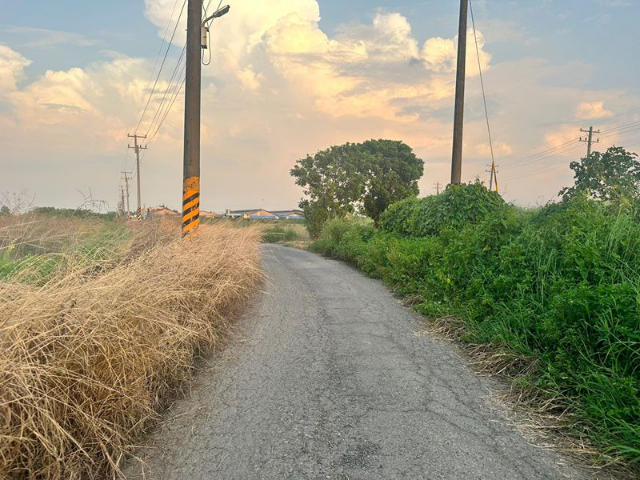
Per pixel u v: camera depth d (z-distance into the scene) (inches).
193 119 390.0
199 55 391.2
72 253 191.9
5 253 228.2
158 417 136.0
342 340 214.4
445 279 264.7
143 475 104.8
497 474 102.6
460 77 553.9
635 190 254.7
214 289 239.9
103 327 125.0
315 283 396.8
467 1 547.5
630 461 104.3
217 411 139.6
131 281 158.9
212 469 107.0
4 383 93.9
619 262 176.4
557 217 241.8
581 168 652.7
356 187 1407.5
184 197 388.8
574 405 130.6
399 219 558.3
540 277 201.0
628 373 132.3
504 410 136.3
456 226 438.6
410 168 1694.1
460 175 558.9
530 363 160.2
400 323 246.8
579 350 142.9
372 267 449.4
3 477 89.4
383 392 151.3
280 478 102.6
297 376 167.8
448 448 114.3
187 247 269.1
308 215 1338.6
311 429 125.8
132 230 364.5
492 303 211.5
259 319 259.6
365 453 112.5
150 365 137.9
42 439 91.4
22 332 107.6
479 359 180.2
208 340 196.5
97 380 113.7
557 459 108.8
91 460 101.3
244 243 380.8
